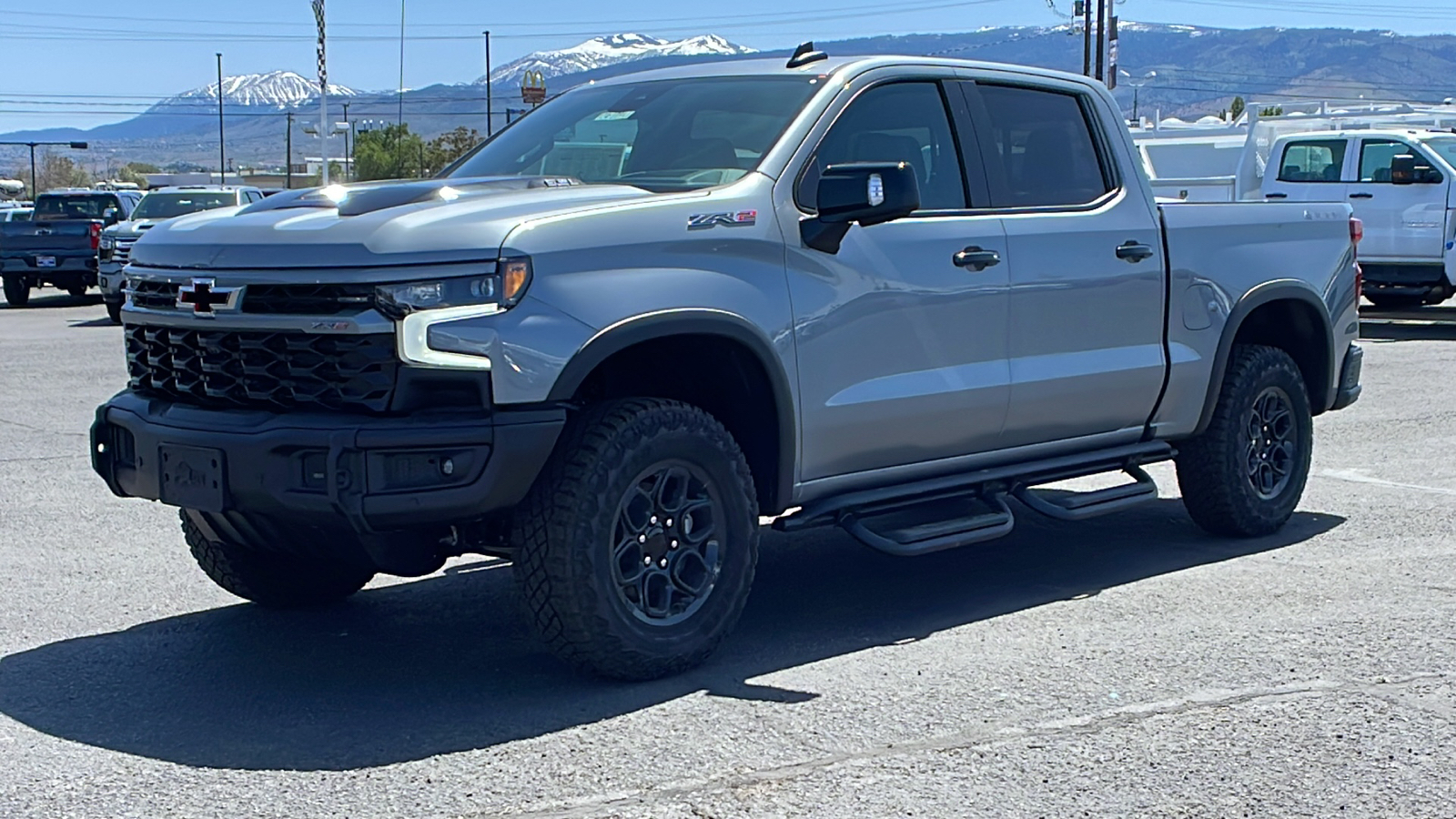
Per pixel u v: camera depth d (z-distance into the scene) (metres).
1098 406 6.49
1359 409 11.79
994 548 7.32
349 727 4.75
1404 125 19.72
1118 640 5.64
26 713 4.92
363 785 4.25
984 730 4.65
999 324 6.05
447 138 71.00
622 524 4.98
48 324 20.83
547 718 4.80
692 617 5.18
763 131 5.62
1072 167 6.54
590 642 4.91
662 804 4.08
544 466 4.90
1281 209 7.45
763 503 5.53
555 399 4.76
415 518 4.63
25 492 8.66
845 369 5.55
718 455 5.17
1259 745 4.51
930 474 6.04
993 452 6.21
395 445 4.57
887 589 6.52
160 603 6.30
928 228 5.84
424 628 5.91
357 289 4.62
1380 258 17.41
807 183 5.53
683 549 5.17
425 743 4.59
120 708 4.97
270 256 4.77
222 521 5.14
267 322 4.75
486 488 4.66
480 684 5.17
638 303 4.93
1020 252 6.12
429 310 4.60
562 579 4.83
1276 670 5.24
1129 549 7.25
